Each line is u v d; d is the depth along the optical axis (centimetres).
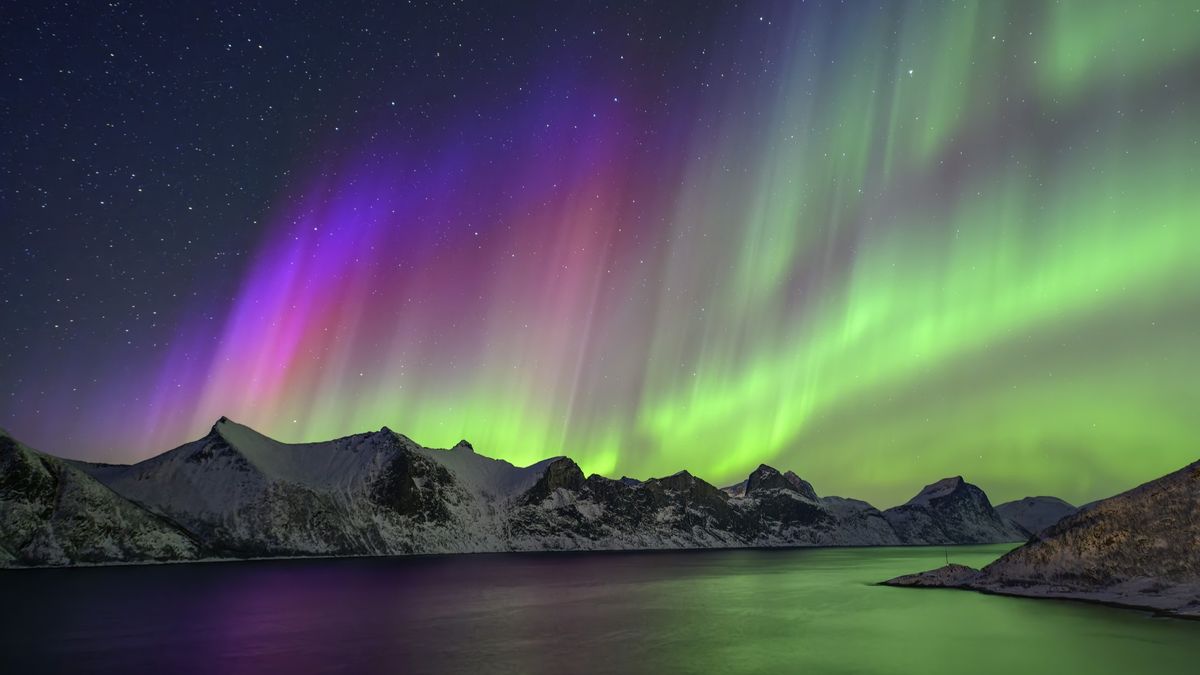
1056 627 4988
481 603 7000
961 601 6831
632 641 4544
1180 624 5034
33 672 3625
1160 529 6819
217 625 5322
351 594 7906
